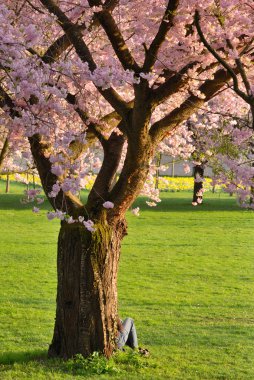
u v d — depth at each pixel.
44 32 11.25
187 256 33.06
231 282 26.47
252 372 13.74
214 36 10.66
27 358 13.45
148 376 12.33
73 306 12.48
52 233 41.22
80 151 12.41
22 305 21.09
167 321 19.31
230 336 17.42
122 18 12.92
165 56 11.17
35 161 12.08
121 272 28.28
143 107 11.19
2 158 15.09
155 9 10.41
